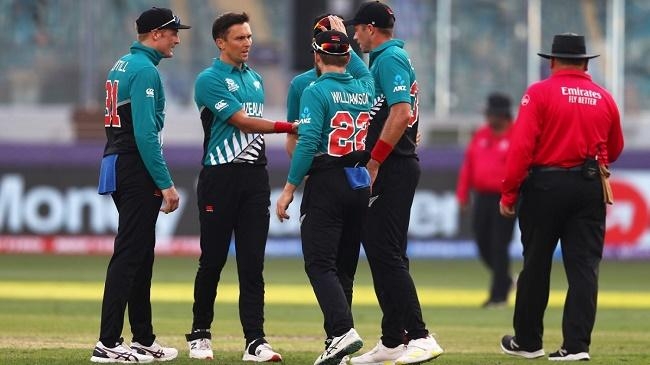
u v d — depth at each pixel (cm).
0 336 3578
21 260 7075
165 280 6022
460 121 8550
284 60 8894
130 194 2844
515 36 8950
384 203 2845
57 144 7431
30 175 7438
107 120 2892
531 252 3122
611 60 8888
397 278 2838
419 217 7475
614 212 7388
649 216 7369
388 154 2789
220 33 2984
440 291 5772
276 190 7394
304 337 3725
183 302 5003
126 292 2853
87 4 8769
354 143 2775
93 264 6875
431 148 7481
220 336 3709
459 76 8906
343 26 2917
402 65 2800
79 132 8031
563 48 3098
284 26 9106
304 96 2750
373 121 2914
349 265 2919
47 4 8819
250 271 2995
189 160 7381
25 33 8844
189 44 9056
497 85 8925
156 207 2872
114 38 8881
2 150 7444
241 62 3006
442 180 7469
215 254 3000
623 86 8900
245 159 2989
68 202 7425
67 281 5941
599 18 8925
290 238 7419
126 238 2852
